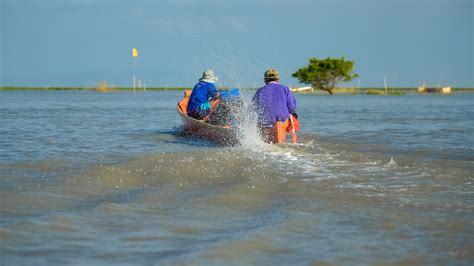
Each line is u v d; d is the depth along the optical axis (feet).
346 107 168.55
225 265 20.58
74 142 58.44
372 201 31.19
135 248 22.26
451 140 64.13
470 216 28.37
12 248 21.83
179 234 24.22
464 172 40.55
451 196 32.86
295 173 39.06
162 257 21.20
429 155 50.24
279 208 29.12
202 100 66.28
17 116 106.93
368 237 24.61
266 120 55.16
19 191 31.53
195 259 20.99
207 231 24.75
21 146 53.88
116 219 26.32
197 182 35.35
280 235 24.41
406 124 90.89
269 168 40.68
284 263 21.07
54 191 31.94
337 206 29.84
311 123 93.09
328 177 37.91
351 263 21.40
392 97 323.37
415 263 21.71
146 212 27.76
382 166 42.86
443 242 24.18
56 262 20.49
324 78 429.79
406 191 33.88
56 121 92.99
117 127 81.56
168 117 108.78
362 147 56.18
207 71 67.56
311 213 28.22
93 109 142.10
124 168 38.96
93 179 35.53
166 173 37.70
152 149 52.60
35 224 24.88
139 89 617.62
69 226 24.89
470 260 22.15
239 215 27.61
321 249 22.84
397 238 24.59
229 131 56.70
